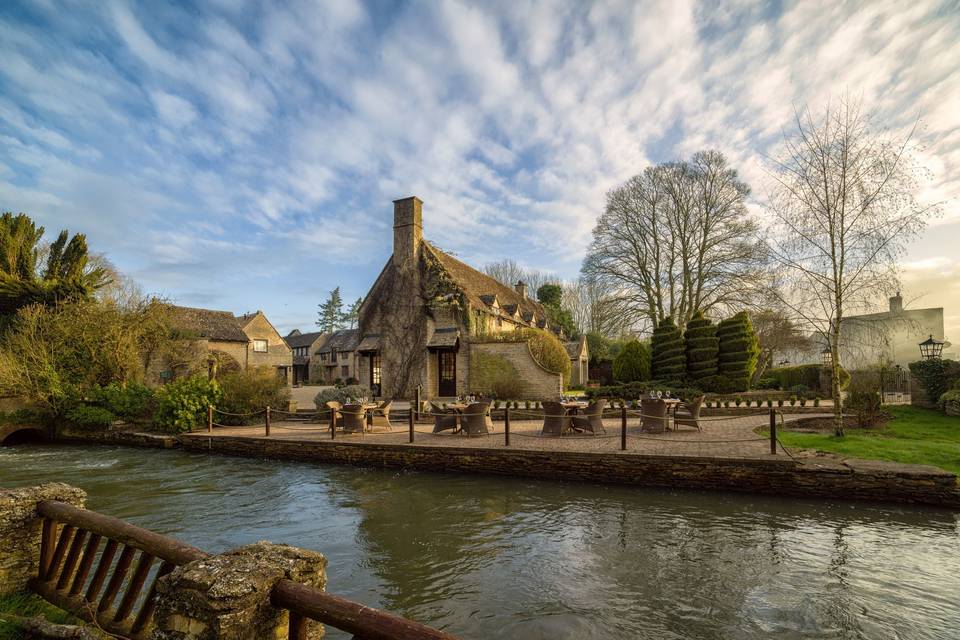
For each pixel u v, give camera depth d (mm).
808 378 23766
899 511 7766
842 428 11680
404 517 7875
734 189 24922
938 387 15125
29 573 3717
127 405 18359
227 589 1947
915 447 9992
